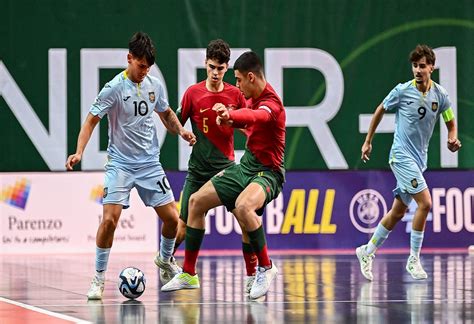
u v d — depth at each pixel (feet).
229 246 126.00
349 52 128.26
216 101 81.66
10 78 123.65
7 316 62.69
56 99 124.36
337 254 121.70
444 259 111.65
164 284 83.05
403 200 89.15
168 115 77.41
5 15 123.54
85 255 120.57
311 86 127.85
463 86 129.49
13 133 123.85
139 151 74.74
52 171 124.36
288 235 127.03
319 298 72.38
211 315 62.85
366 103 128.57
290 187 127.13
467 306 67.15
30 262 109.70
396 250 126.82
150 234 124.77
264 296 73.72
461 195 129.18
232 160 83.41
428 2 128.98
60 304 69.51
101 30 124.88
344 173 128.06
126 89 73.15
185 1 125.80
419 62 87.86
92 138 124.57
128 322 59.62
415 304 68.39
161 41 125.49
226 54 80.07
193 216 73.61
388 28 128.77
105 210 73.36
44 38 124.06
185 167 126.31
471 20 129.49
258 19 126.82
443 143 129.18
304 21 127.54
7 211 123.34
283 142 73.20
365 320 60.08
